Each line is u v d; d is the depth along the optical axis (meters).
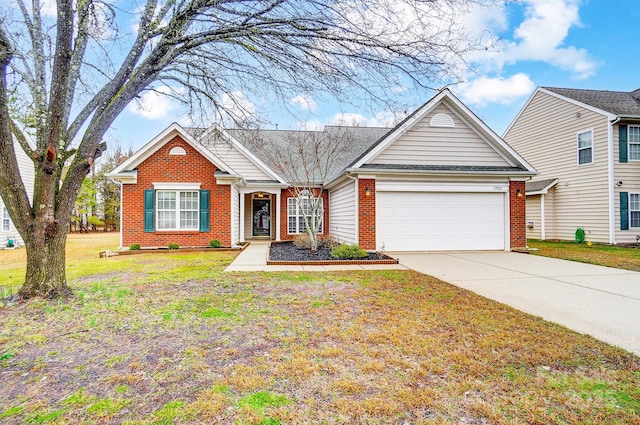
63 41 5.16
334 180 14.02
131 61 5.58
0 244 15.67
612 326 4.31
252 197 18.72
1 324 4.35
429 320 4.48
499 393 2.75
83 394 2.74
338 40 4.91
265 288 6.32
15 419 2.42
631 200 15.02
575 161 16.47
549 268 8.72
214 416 2.44
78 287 6.34
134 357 3.40
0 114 5.07
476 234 12.35
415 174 11.92
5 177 5.32
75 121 5.93
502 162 12.70
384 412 2.49
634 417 2.43
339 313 4.79
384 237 11.96
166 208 13.52
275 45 5.21
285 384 2.88
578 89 18.31
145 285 6.55
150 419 2.41
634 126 15.12
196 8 4.87
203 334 4.01
